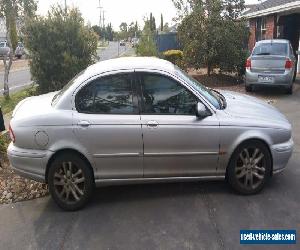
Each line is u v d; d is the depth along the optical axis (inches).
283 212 181.5
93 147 186.2
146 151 188.5
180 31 631.2
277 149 199.6
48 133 185.3
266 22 853.8
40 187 222.1
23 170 191.0
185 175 195.6
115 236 167.5
